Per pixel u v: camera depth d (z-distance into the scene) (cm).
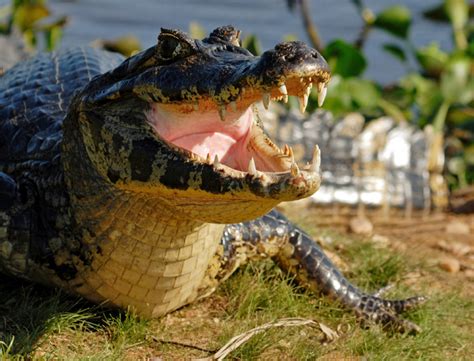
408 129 1380
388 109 1625
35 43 1870
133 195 758
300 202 1267
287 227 945
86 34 2430
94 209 790
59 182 834
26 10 1822
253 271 964
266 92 673
